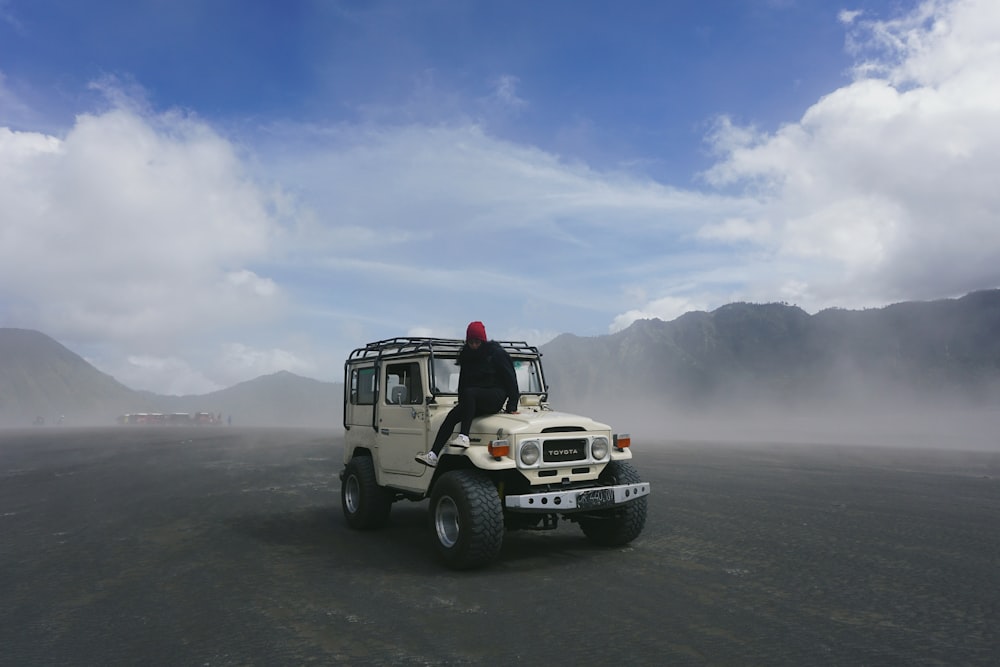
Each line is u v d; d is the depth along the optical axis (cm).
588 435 648
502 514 612
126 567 636
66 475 1584
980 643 405
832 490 1221
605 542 705
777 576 579
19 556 690
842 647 398
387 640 415
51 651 405
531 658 380
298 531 827
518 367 780
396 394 752
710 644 404
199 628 446
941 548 699
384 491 808
